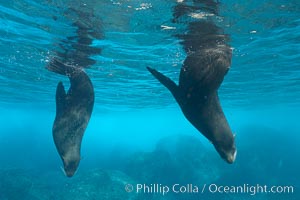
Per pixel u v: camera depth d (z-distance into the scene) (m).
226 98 34.16
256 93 31.08
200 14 9.33
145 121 78.81
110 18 9.76
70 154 5.91
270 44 13.74
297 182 32.75
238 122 95.00
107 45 12.72
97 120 76.50
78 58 14.43
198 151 30.88
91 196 20.61
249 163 30.92
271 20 10.51
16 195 20.88
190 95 5.07
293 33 12.27
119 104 38.56
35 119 78.62
